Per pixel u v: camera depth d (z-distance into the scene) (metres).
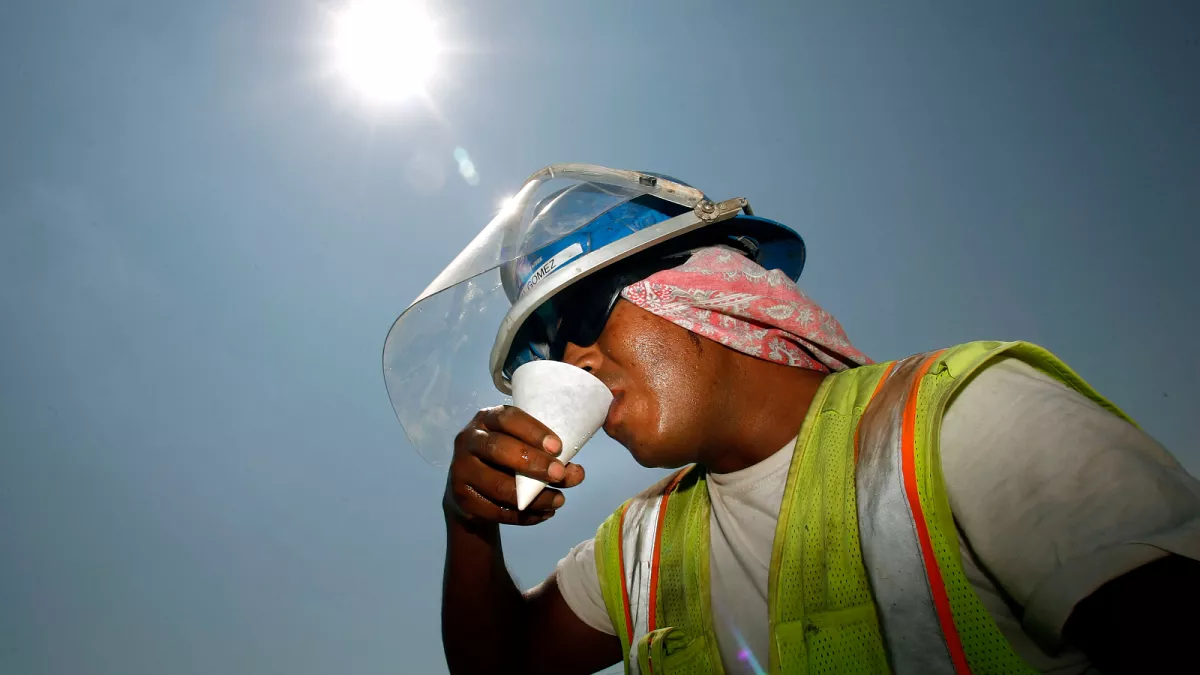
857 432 1.02
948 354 0.94
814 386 1.20
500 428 1.04
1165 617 0.66
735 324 1.14
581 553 1.56
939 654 0.81
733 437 1.16
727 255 1.17
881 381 1.06
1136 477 0.73
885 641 0.85
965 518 0.83
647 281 1.14
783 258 1.40
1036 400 0.83
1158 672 0.67
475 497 1.10
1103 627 0.70
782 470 1.13
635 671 1.28
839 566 0.96
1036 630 0.76
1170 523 0.69
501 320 1.32
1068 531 0.74
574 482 1.03
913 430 0.90
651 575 1.33
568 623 1.49
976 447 0.84
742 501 1.16
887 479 0.89
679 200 1.20
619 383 1.14
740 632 1.15
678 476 1.47
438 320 1.33
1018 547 0.77
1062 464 0.77
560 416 1.04
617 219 1.21
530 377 1.07
